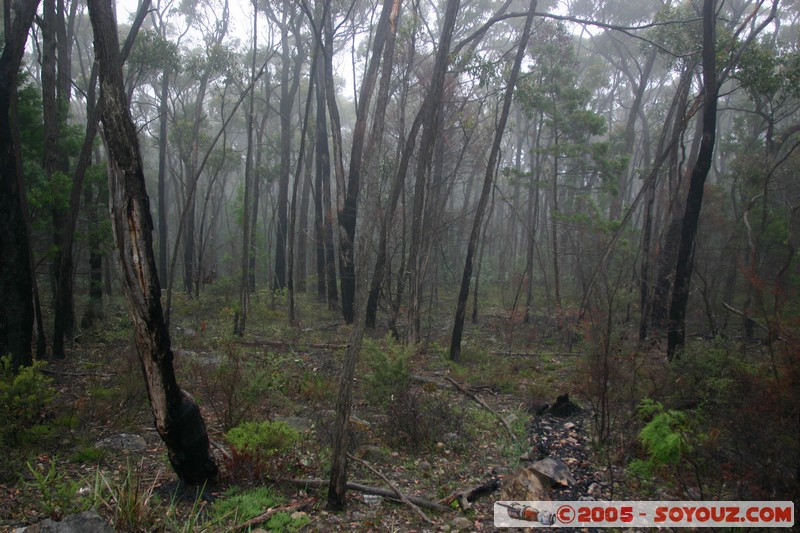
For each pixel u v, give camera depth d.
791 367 4.46
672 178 14.34
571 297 17.86
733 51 10.81
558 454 6.13
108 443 5.79
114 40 3.85
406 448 6.15
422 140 10.63
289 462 5.40
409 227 17.30
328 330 13.98
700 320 14.90
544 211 27.28
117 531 3.92
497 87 13.69
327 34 14.23
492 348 12.91
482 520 4.61
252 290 21.69
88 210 12.49
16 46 7.50
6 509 4.25
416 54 15.88
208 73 16.67
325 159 18.09
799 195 17.77
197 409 4.63
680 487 4.92
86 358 9.70
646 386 6.83
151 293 4.06
